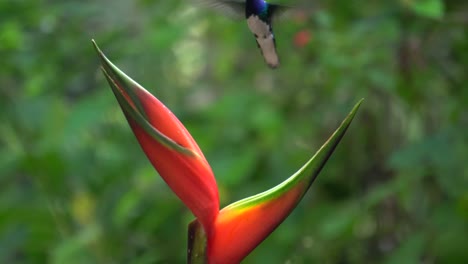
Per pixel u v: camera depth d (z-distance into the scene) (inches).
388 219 282.2
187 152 127.6
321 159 127.3
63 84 286.7
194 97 335.6
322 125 286.0
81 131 279.7
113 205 299.1
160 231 293.4
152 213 280.4
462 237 230.1
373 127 285.7
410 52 257.6
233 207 129.1
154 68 301.4
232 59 294.4
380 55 248.5
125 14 294.4
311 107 279.1
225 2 167.0
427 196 259.3
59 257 271.3
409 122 279.3
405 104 273.9
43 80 280.1
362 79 252.1
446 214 233.8
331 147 127.0
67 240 280.7
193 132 260.5
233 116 259.8
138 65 295.7
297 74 273.3
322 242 268.8
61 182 300.7
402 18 235.5
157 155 127.2
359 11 256.8
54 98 291.4
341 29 251.3
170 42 258.4
